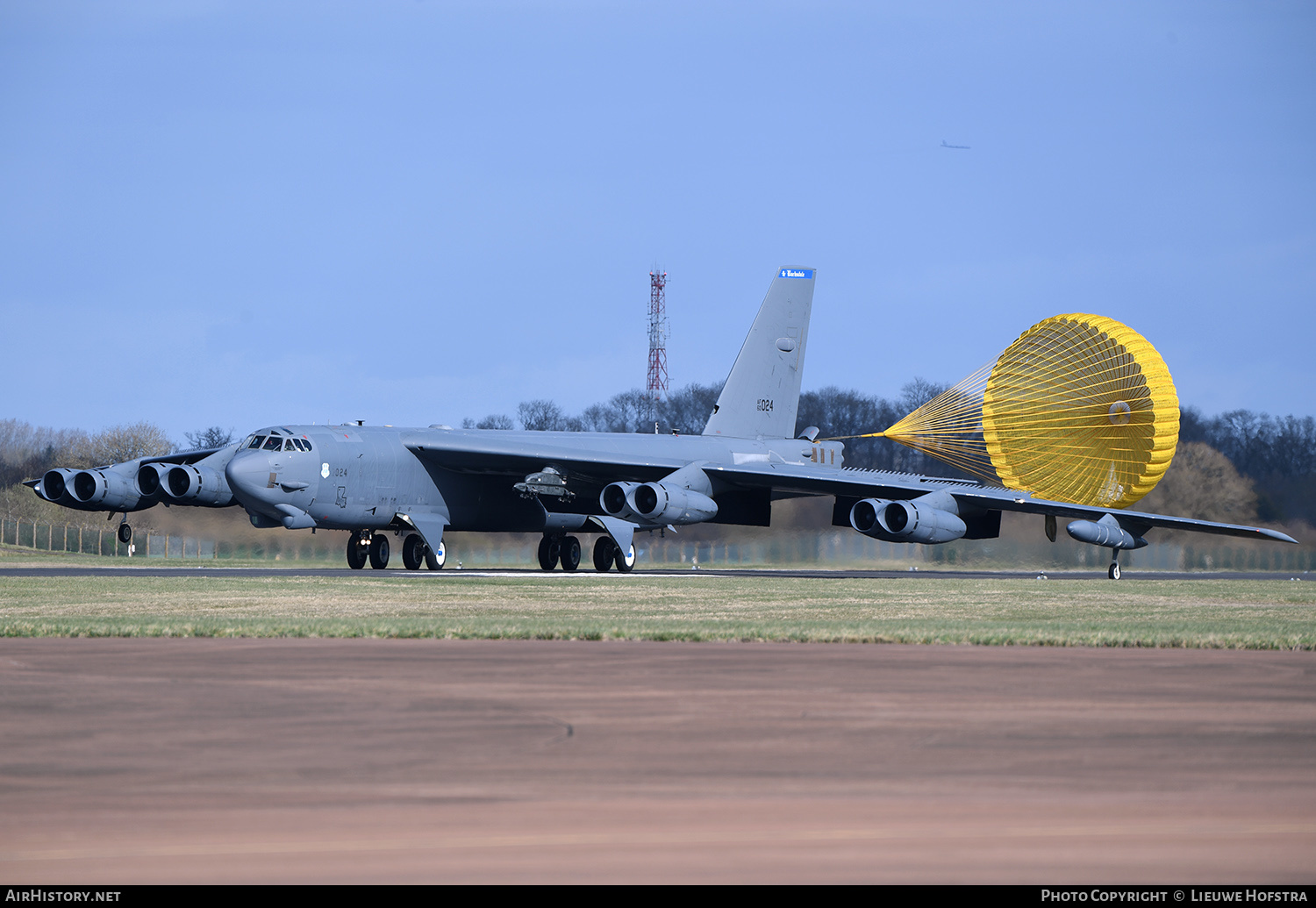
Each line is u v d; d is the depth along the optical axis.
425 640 48.25
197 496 102.94
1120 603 74.88
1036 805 21.89
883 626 54.34
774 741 27.34
